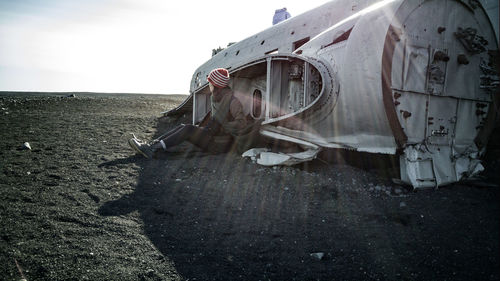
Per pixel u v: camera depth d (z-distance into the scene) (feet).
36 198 9.16
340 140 13.43
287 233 8.05
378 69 11.46
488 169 13.78
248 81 19.57
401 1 11.59
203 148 15.03
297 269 6.40
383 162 13.79
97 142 17.44
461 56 12.59
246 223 8.59
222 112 14.64
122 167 13.01
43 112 29.35
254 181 11.94
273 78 15.35
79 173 11.85
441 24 12.43
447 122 12.71
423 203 10.19
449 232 8.09
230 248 7.20
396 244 7.50
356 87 12.15
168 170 13.01
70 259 6.24
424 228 8.36
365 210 9.64
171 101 51.67
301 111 13.26
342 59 12.59
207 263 6.50
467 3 12.80
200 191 10.87
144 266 6.23
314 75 13.88
